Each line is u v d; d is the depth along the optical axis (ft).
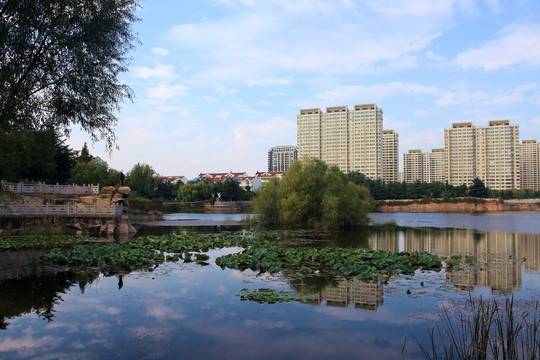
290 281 40.93
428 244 84.99
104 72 51.98
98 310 30.07
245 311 29.86
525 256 64.54
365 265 46.03
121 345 22.99
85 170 202.69
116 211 103.40
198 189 361.30
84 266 49.83
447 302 32.65
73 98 51.42
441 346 23.09
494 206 358.02
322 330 25.75
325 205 130.52
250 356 21.56
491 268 50.93
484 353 20.59
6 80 44.96
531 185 638.53
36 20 44.24
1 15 43.16
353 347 22.90
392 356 21.70
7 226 87.97
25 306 31.17
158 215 218.18
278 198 145.28
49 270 46.98
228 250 68.44
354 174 479.41
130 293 35.37
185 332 25.25
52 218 94.53
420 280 42.01
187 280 41.24
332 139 607.78
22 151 59.72
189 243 72.38
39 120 51.42
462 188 411.54
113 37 50.98
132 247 67.10
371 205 153.58
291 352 22.18
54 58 48.29
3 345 22.95
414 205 375.66
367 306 31.35
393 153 629.10
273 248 66.03
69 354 21.66
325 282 40.52
